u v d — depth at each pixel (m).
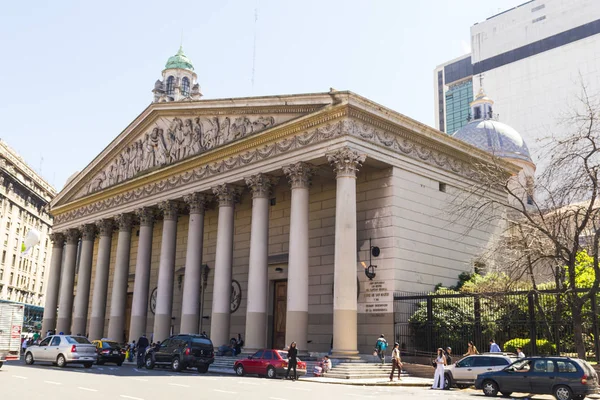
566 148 24.28
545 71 119.19
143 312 46.81
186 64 101.38
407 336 33.12
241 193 41.78
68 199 61.03
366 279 35.50
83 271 56.22
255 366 29.61
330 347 37.16
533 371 21.88
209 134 42.97
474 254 39.94
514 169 44.28
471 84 162.00
